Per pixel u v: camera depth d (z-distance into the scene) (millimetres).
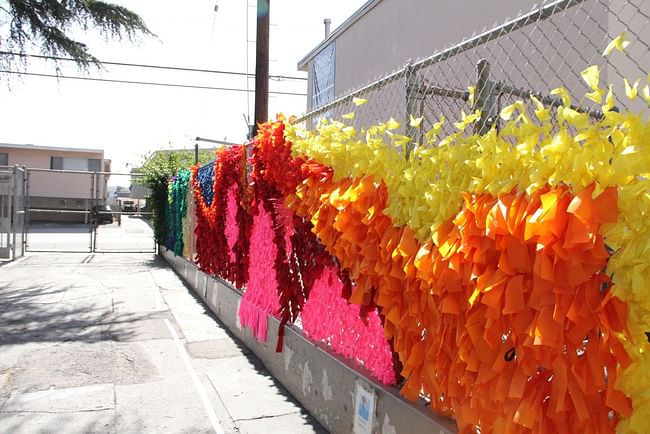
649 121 1572
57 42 12703
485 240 2006
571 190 1740
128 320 7246
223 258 7488
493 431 2043
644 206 1534
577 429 1755
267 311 5367
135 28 13414
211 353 5770
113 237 23375
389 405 3000
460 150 2281
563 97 1823
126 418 4020
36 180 32562
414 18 10266
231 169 7066
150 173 16250
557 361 1739
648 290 1542
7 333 6363
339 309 3820
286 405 4336
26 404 4230
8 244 13680
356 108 4547
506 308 1858
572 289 1694
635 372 1585
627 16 3789
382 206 2908
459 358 2211
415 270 2510
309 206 3871
